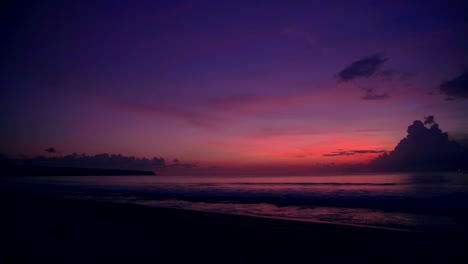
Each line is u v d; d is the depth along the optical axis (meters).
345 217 13.27
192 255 6.64
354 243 8.09
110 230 9.31
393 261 6.56
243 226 10.44
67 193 28.70
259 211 16.00
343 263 6.38
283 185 42.97
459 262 6.49
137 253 6.66
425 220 12.08
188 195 26.95
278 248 7.50
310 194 25.70
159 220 11.54
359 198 20.98
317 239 8.51
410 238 8.67
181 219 11.78
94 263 5.84
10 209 14.49
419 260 6.61
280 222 11.19
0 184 53.31
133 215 12.84
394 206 16.20
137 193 29.86
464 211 14.28
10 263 5.73
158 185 49.81
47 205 16.17
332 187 35.03
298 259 6.60
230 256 6.69
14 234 8.38
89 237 8.18
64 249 6.81
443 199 18.95
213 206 18.56
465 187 28.59
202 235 8.88
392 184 36.28
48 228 9.32
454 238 8.71
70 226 9.82
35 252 6.51
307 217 13.53
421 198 19.59
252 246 7.65
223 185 46.81
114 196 26.02
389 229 10.00
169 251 6.90
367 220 12.28
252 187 39.28
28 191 31.80
